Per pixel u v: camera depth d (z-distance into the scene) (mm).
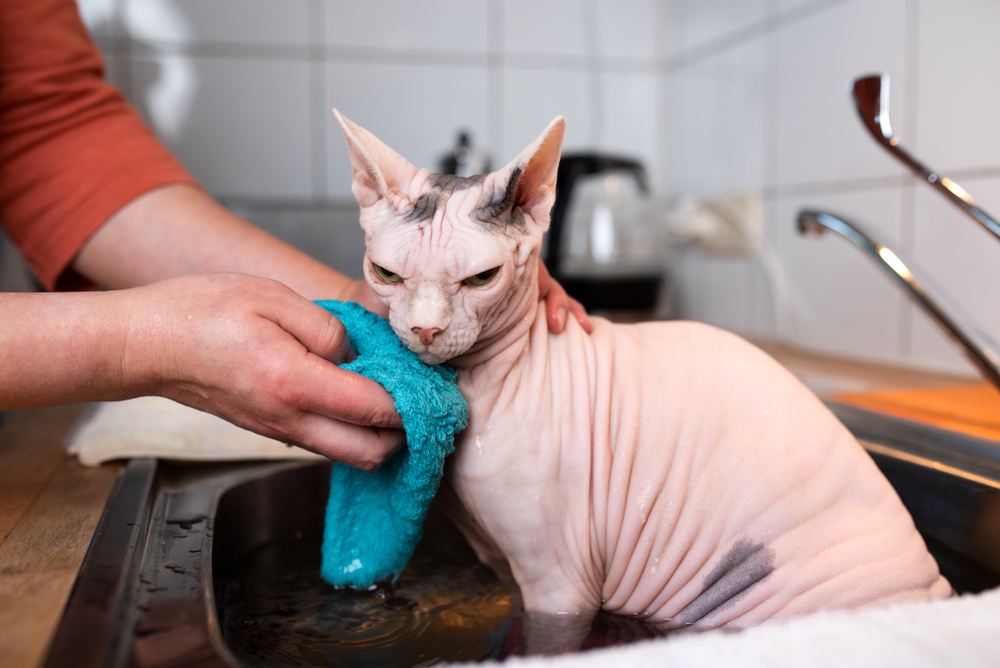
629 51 1824
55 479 684
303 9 1640
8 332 455
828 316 1289
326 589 598
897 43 1092
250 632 511
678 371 590
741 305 1554
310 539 726
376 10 1674
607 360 581
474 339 472
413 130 1716
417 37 1700
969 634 308
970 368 1023
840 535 539
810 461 555
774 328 1435
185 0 1591
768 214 1437
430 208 477
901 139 1093
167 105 1604
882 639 304
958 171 995
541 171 507
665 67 1846
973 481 622
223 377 469
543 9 1761
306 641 497
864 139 1168
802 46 1312
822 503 547
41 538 517
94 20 1557
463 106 1737
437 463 482
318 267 743
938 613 332
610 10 1801
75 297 482
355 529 569
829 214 881
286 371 458
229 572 633
